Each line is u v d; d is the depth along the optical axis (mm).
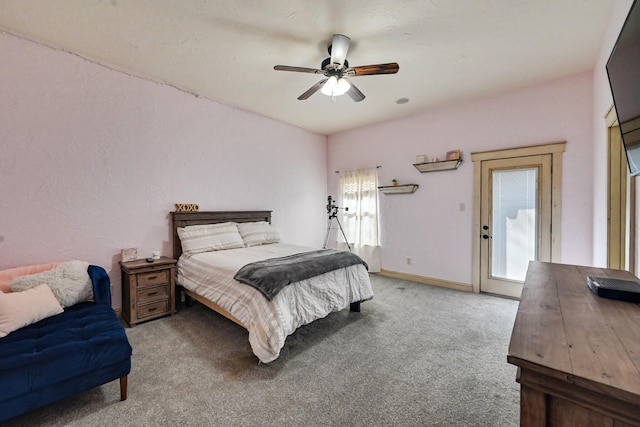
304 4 2117
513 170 3662
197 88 3600
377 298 3742
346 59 2881
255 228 4129
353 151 5387
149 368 2133
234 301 2451
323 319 3049
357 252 5270
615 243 2473
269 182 4738
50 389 1540
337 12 2203
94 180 2926
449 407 1723
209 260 3008
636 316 1042
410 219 4633
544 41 2588
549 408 763
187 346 2465
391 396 1824
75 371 1604
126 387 1796
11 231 2484
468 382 1966
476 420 1616
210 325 2891
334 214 5461
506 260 3754
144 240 3297
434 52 2766
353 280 3090
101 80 2947
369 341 2561
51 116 2662
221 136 4039
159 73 3201
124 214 3137
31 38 2525
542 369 729
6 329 1748
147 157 3311
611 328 940
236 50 2736
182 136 3619
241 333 2717
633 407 642
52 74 2658
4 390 1407
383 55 2820
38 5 2107
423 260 4496
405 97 3855
